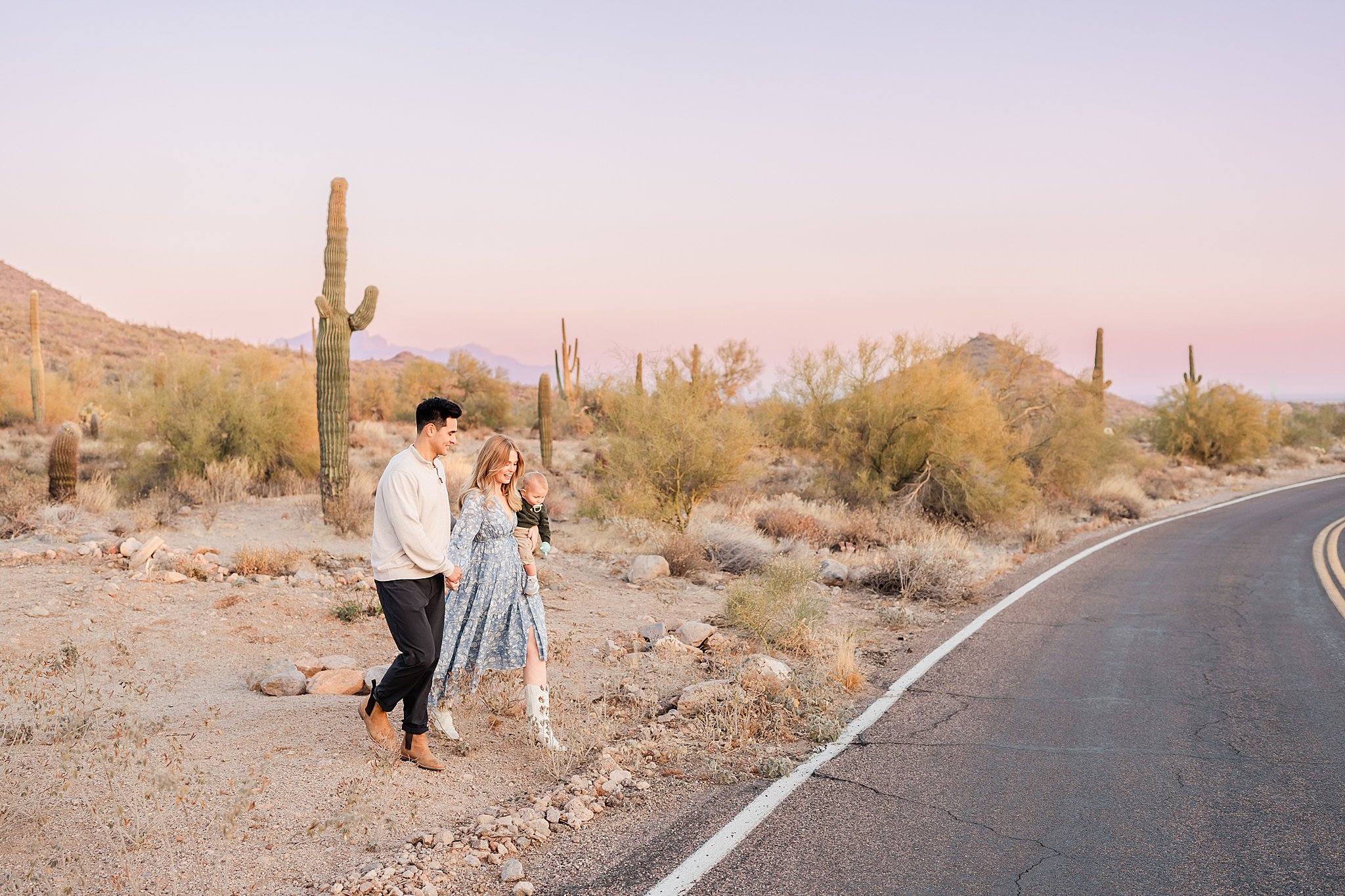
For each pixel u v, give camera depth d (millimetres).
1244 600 10492
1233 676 7078
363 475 16562
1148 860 3846
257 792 4125
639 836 4016
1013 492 16969
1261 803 4500
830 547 13898
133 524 11766
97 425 25984
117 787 4016
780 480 20578
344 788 4242
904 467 17578
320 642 7035
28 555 9031
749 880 3588
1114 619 9336
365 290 13039
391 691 4539
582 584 10148
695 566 11461
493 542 4902
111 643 6465
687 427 14273
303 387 18781
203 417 17047
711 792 4574
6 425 30094
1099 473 23172
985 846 3955
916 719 5867
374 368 77125
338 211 12875
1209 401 35969
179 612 7348
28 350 51062
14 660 5945
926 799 4508
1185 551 14898
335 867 3553
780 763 4844
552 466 24156
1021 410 21156
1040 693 6535
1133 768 4996
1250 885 3617
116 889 3219
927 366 17484
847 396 18141
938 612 9750
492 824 3982
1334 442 49562
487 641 4844
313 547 11039
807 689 6336
